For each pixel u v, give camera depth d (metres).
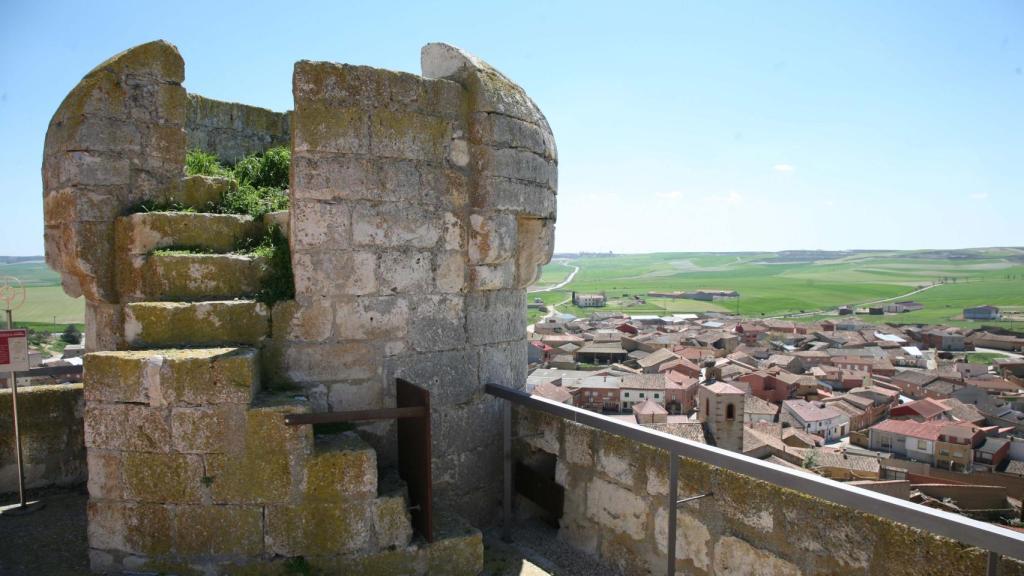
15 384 5.37
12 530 4.90
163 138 5.36
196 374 3.99
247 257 4.95
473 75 5.41
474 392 5.61
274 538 4.07
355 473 4.16
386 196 4.98
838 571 3.37
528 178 5.77
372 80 4.89
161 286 4.77
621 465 4.79
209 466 4.03
